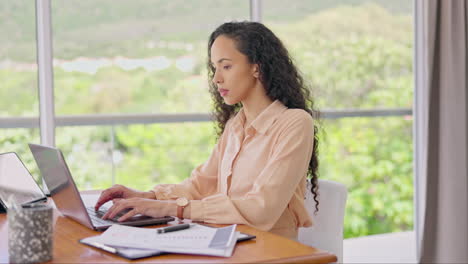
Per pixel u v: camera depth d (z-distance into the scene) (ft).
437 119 10.80
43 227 3.70
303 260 3.76
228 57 5.75
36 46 9.27
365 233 13.62
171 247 3.85
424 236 10.93
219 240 4.00
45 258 3.71
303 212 5.65
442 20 10.52
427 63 10.55
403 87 12.85
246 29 5.84
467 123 10.81
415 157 11.49
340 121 12.70
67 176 4.53
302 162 5.38
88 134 12.96
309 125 5.53
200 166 6.62
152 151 16.71
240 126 6.06
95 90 18.85
